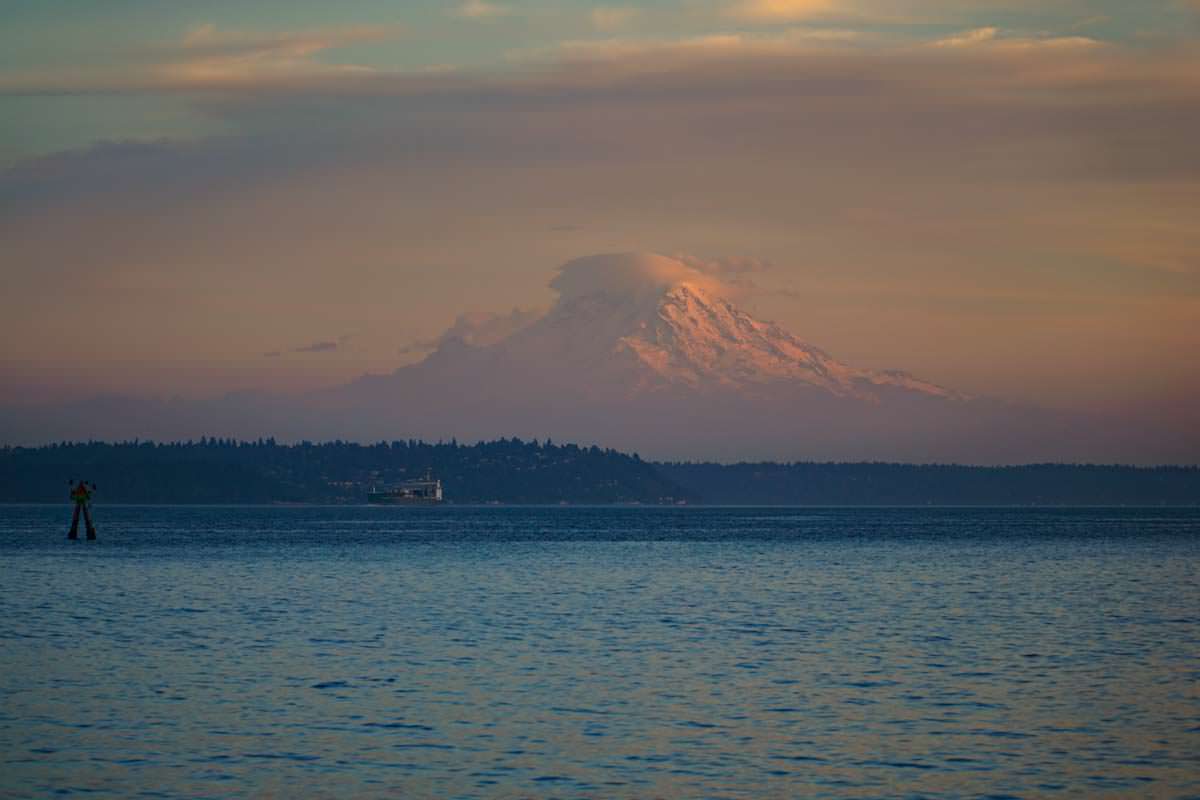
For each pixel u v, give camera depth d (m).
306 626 129.75
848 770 67.69
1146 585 185.50
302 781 65.25
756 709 83.44
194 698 86.88
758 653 109.38
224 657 106.38
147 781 65.06
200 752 71.19
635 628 128.25
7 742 73.38
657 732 76.50
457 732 76.31
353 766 68.25
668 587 182.62
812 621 135.25
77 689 90.31
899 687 91.88
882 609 148.12
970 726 78.19
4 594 167.25
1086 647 113.19
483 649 111.69
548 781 65.44
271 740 74.06
